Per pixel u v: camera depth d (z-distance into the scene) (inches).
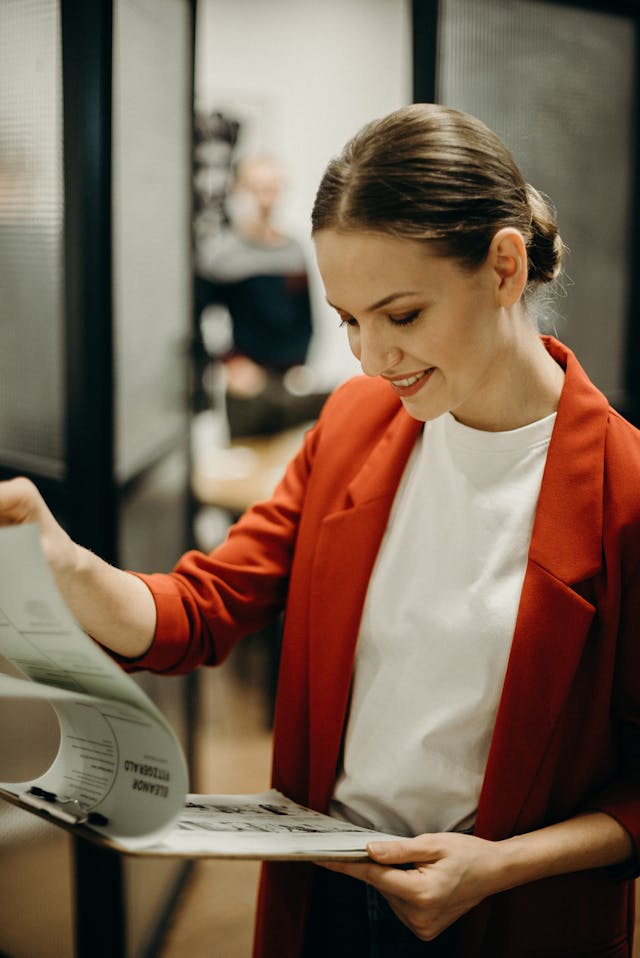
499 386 36.0
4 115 75.2
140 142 83.0
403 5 237.0
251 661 152.0
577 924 38.6
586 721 36.7
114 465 74.9
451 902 33.0
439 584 37.6
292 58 235.6
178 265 100.3
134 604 38.6
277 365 206.8
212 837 30.7
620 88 104.3
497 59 85.4
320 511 41.4
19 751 79.4
